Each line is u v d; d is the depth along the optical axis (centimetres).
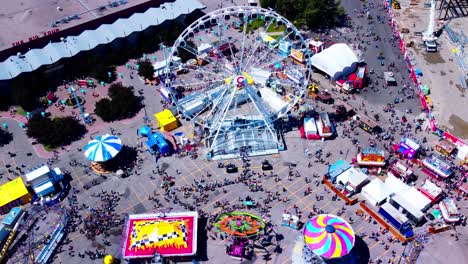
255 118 10294
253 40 13425
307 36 13538
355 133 10188
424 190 8562
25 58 11938
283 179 9181
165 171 9456
